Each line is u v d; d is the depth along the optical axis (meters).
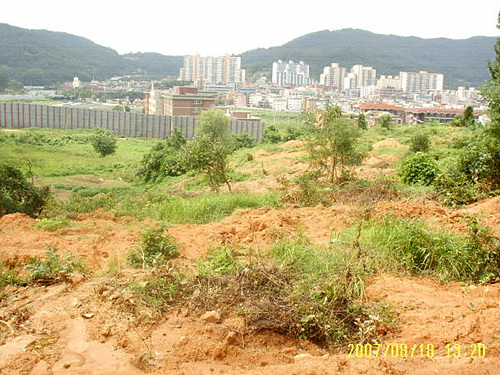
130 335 5.04
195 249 8.45
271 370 4.29
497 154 12.71
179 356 4.64
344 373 4.20
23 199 16.92
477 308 5.47
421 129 44.84
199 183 26.72
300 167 27.45
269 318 5.25
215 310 5.58
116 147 53.81
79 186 33.56
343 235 8.37
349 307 5.56
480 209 10.13
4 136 59.69
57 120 77.19
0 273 6.61
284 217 10.10
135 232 9.45
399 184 14.55
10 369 4.38
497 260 6.66
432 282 6.62
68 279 6.42
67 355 4.65
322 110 17.28
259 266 6.71
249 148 51.66
